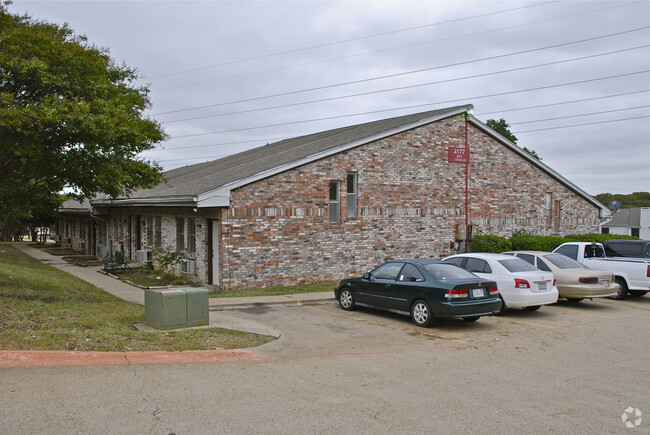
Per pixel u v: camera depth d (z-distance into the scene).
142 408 5.64
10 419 5.14
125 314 11.02
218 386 6.55
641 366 8.06
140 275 20.56
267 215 16.88
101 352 7.48
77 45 12.34
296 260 17.48
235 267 16.28
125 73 16.45
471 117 22.34
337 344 9.37
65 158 12.00
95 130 11.02
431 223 21.33
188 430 5.09
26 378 6.38
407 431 5.23
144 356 7.61
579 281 14.02
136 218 25.92
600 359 8.50
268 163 18.66
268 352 8.55
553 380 7.23
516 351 9.01
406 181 20.55
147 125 16.73
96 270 22.69
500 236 23.75
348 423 5.41
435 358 8.41
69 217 39.44
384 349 9.03
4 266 17.34
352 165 18.98
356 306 13.58
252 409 5.76
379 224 19.75
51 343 7.56
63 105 10.72
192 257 18.94
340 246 18.62
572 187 26.52
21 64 10.66
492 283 11.18
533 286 12.54
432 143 21.39
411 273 11.65
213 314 12.28
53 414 5.33
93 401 5.77
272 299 14.62
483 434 5.20
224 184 15.99
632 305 14.90
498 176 23.70
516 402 6.23
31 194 13.77
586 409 6.02
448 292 10.59
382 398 6.28
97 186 13.68
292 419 5.48
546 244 22.80
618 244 16.61
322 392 6.46
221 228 16.12
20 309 9.50
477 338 10.07
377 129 21.00
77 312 10.16
